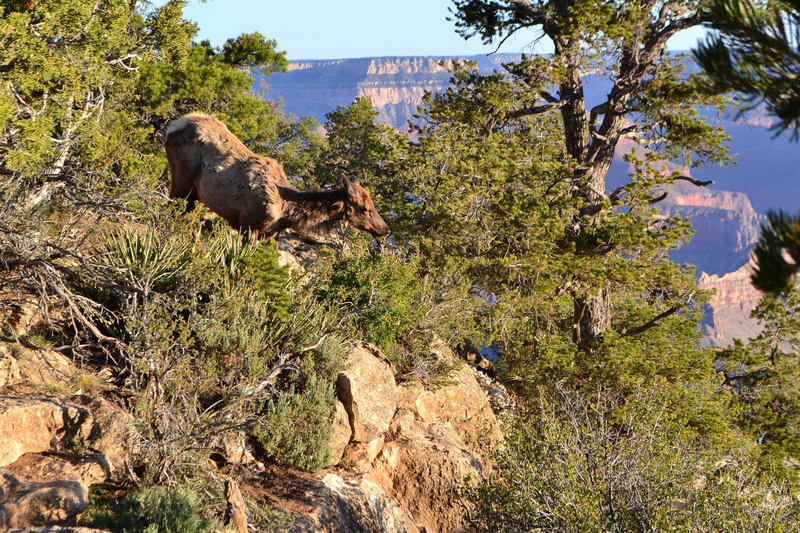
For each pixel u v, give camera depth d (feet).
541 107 95.04
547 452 38.86
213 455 37.68
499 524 39.73
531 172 82.58
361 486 40.52
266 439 39.99
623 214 81.92
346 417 43.68
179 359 34.81
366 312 52.65
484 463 52.44
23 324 37.81
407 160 85.61
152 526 27.43
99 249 44.29
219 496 32.48
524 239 79.56
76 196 42.83
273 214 50.29
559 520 36.76
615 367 76.43
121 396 36.17
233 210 50.90
